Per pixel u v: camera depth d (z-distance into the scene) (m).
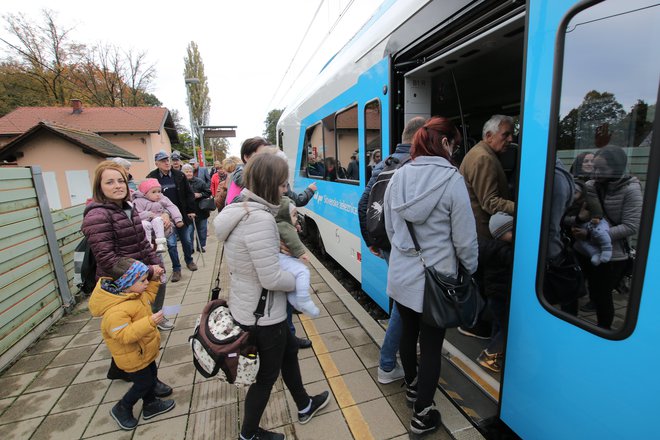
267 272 1.70
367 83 3.33
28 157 15.30
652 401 1.23
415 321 2.13
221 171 9.06
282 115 8.50
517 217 1.70
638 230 1.21
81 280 2.44
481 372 2.52
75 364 3.09
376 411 2.34
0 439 2.26
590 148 1.35
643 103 1.19
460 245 1.76
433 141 1.82
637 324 1.24
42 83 30.30
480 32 1.98
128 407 2.31
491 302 2.42
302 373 2.77
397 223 1.91
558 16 1.42
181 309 4.19
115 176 2.28
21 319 3.34
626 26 1.21
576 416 1.50
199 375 2.84
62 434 2.28
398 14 2.75
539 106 1.53
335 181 4.61
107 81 33.69
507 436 2.08
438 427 2.15
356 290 4.94
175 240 5.15
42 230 3.85
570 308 1.48
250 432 1.94
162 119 24.81
